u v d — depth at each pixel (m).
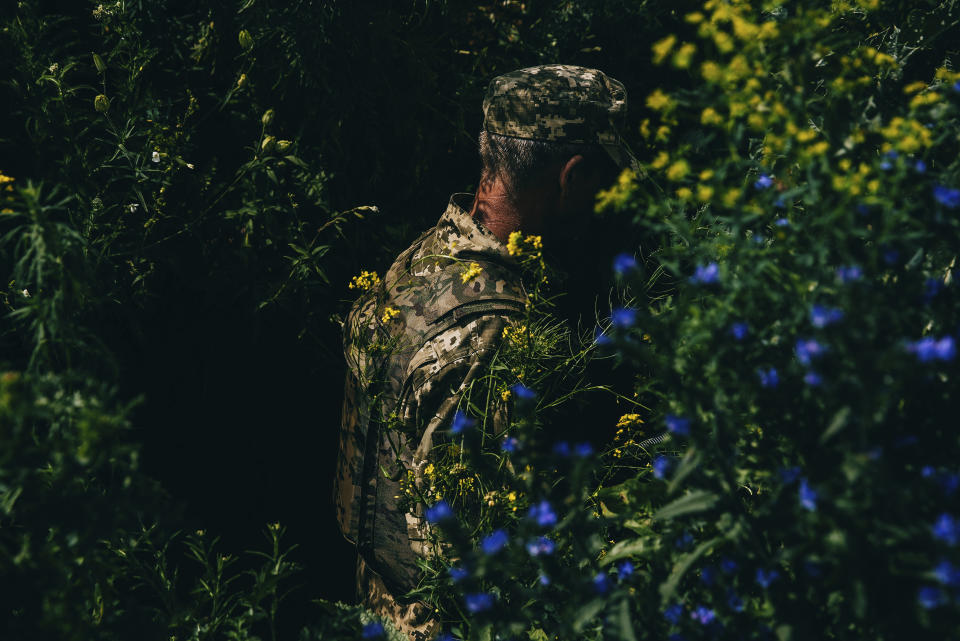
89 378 0.94
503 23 2.25
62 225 1.03
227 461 2.14
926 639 0.77
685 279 0.96
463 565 1.13
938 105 1.01
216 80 2.01
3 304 1.55
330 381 2.20
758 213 0.93
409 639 1.54
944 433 0.85
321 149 2.03
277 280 1.97
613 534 1.31
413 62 2.04
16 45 1.77
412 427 1.54
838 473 0.82
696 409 0.92
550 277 1.67
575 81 1.61
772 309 0.91
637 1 2.21
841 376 0.77
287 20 1.86
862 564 0.76
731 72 0.95
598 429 1.77
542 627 1.08
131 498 0.94
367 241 2.15
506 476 1.20
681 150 1.02
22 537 0.96
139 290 1.84
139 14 1.89
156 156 1.82
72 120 1.80
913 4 1.38
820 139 1.20
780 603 0.88
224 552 2.12
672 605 0.96
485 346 1.49
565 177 1.61
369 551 1.65
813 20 0.97
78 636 0.95
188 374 2.06
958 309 0.89
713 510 0.91
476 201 1.73
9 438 0.85
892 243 0.89
